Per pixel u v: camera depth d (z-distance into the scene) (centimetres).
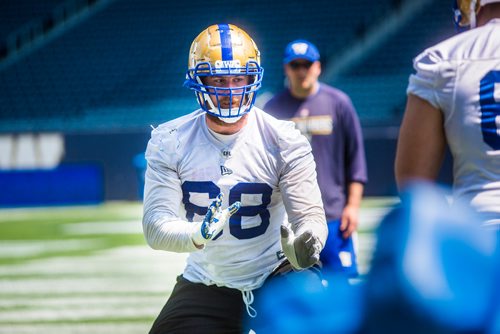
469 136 705
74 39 5650
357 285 416
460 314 387
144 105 5231
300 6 5478
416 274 382
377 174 3847
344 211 1560
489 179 704
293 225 888
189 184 895
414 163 727
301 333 443
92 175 4138
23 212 3881
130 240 2888
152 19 5650
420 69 724
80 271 2348
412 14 5241
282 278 908
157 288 2089
